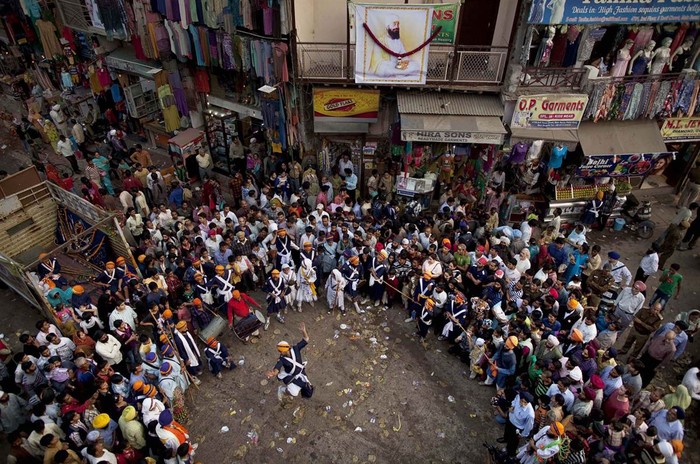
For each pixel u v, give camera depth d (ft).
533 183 49.29
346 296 40.75
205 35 47.60
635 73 44.09
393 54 41.81
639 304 34.68
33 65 68.95
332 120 47.34
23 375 30.63
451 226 42.83
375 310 41.04
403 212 47.32
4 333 39.06
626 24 41.42
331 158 51.29
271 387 34.63
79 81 64.75
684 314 33.99
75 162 57.57
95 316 34.88
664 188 53.98
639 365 29.53
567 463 25.82
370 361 36.47
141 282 37.42
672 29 42.22
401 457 30.32
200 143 54.03
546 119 44.60
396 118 46.26
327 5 43.96
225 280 36.06
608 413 28.43
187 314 35.63
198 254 39.60
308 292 39.81
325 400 33.68
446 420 32.42
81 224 44.01
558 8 38.91
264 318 39.81
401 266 38.78
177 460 26.94
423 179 47.60
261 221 42.65
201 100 55.47
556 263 39.78
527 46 40.88
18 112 71.26
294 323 39.75
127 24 52.54
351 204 45.65
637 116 45.85
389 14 39.78
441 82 44.24
